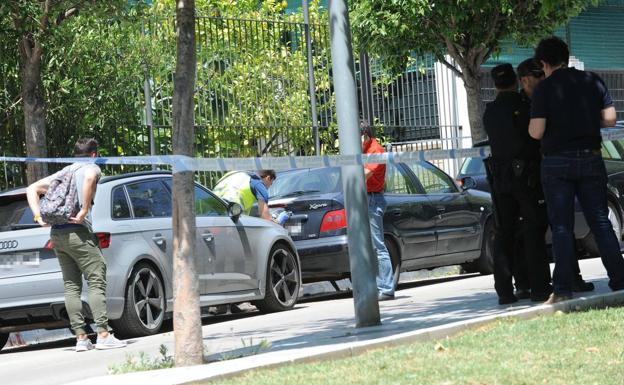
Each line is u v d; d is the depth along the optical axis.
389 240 39.66
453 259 42.84
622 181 46.94
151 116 47.41
